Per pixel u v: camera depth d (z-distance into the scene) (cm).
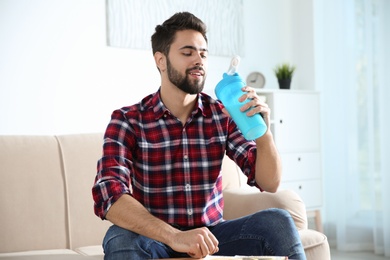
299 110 371
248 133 129
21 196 192
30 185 195
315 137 379
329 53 383
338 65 376
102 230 204
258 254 141
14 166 194
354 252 361
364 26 363
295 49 418
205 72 154
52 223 196
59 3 319
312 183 375
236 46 390
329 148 384
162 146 157
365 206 366
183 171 157
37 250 190
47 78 315
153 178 156
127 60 343
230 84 129
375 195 355
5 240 187
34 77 311
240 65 395
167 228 128
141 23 346
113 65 338
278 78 389
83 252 183
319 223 377
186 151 158
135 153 158
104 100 334
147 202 156
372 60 358
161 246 140
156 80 355
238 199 200
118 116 156
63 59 320
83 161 206
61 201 199
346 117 371
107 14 335
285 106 363
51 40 316
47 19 315
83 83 327
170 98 159
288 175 362
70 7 323
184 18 154
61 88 319
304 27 411
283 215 141
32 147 200
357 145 368
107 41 335
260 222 142
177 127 158
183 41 151
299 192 367
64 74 320
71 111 322
